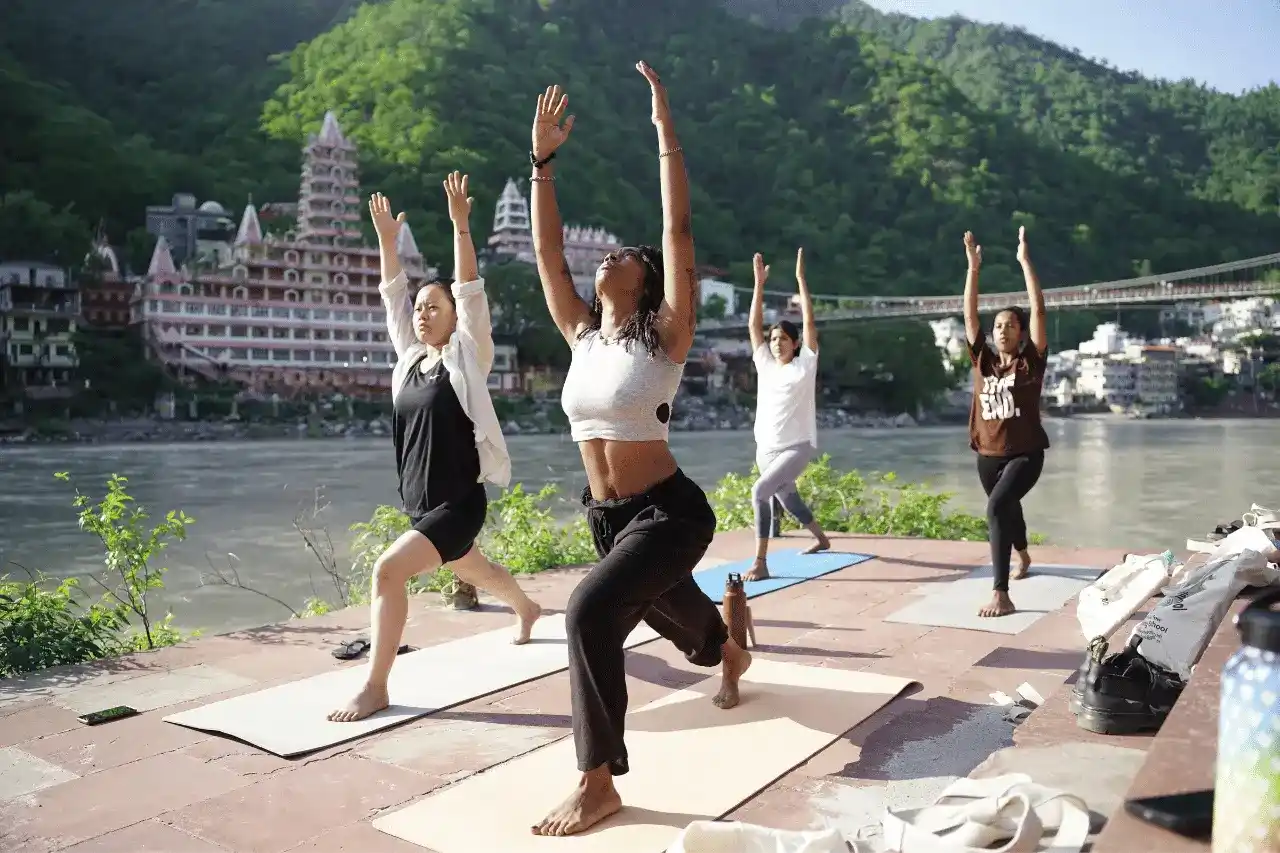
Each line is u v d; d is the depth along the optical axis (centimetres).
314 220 10419
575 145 14788
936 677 398
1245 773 127
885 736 329
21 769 316
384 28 15100
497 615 524
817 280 14838
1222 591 284
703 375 12138
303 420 9731
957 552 696
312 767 315
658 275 290
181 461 6531
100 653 498
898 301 12888
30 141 11306
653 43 19075
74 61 13700
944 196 17288
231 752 329
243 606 1522
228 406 9619
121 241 11281
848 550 714
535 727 349
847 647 447
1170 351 14788
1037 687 380
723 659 357
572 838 256
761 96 18725
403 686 394
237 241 10050
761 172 17150
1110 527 2992
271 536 2753
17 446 8038
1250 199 19150
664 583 276
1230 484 4412
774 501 773
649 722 345
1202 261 17550
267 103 13888
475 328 388
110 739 343
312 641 478
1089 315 16638
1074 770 245
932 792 282
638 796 282
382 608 363
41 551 2798
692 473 5262
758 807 275
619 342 282
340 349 10194
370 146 13062
